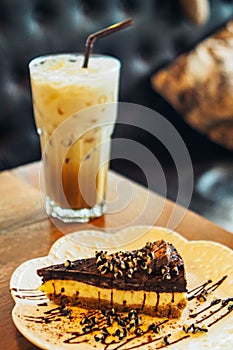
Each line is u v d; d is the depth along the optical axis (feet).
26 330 1.56
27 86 3.03
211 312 1.66
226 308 1.67
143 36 3.37
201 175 3.23
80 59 2.09
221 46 3.47
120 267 1.67
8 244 1.94
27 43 2.95
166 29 3.45
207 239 1.97
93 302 1.68
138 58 3.40
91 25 3.14
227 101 3.30
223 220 2.85
